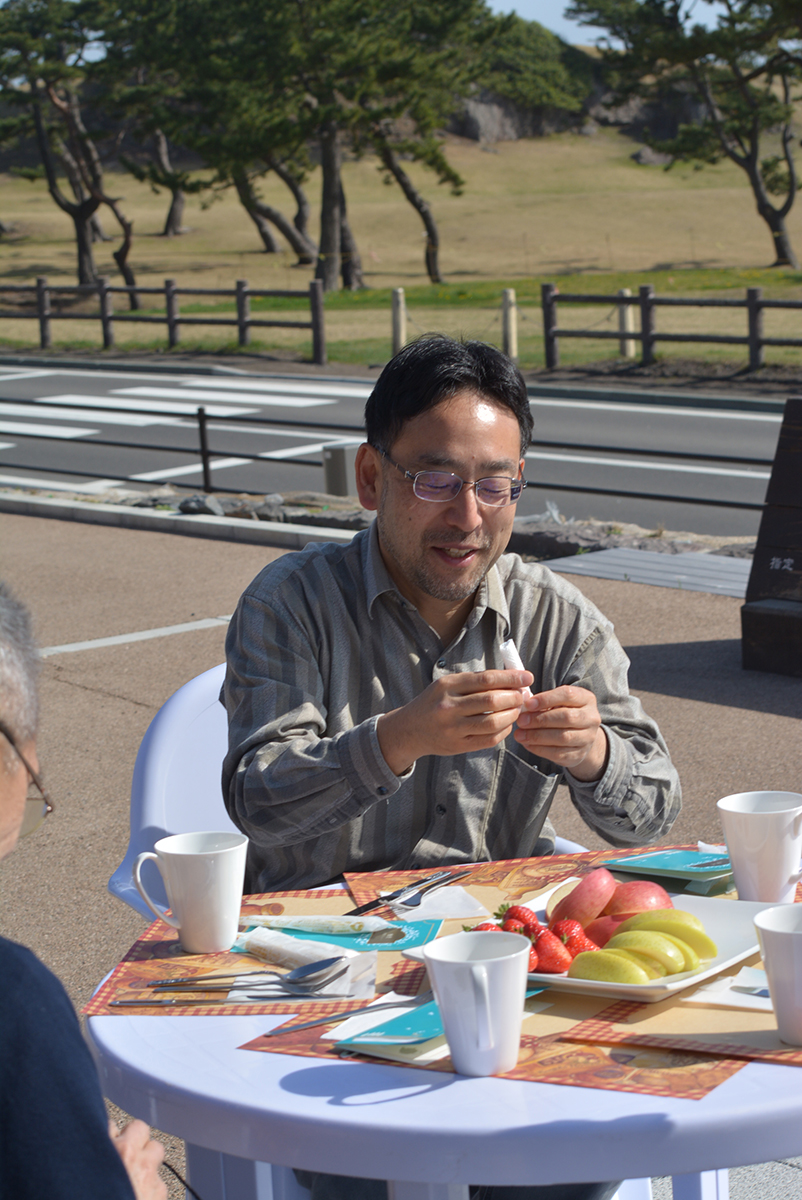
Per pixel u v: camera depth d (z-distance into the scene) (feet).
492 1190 6.40
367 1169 4.35
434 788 8.00
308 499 36.17
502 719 6.63
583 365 72.95
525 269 174.40
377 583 8.13
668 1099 4.35
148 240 215.31
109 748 17.92
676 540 30.01
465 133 303.07
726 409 59.57
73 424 61.00
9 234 222.48
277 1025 5.25
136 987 5.71
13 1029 3.89
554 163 290.15
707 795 15.29
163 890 8.46
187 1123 4.69
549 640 8.48
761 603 20.22
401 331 82.99
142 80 143.23
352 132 132.36
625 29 151.94
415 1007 5.31
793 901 6.37
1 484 46.06
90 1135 3.86
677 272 149.18
